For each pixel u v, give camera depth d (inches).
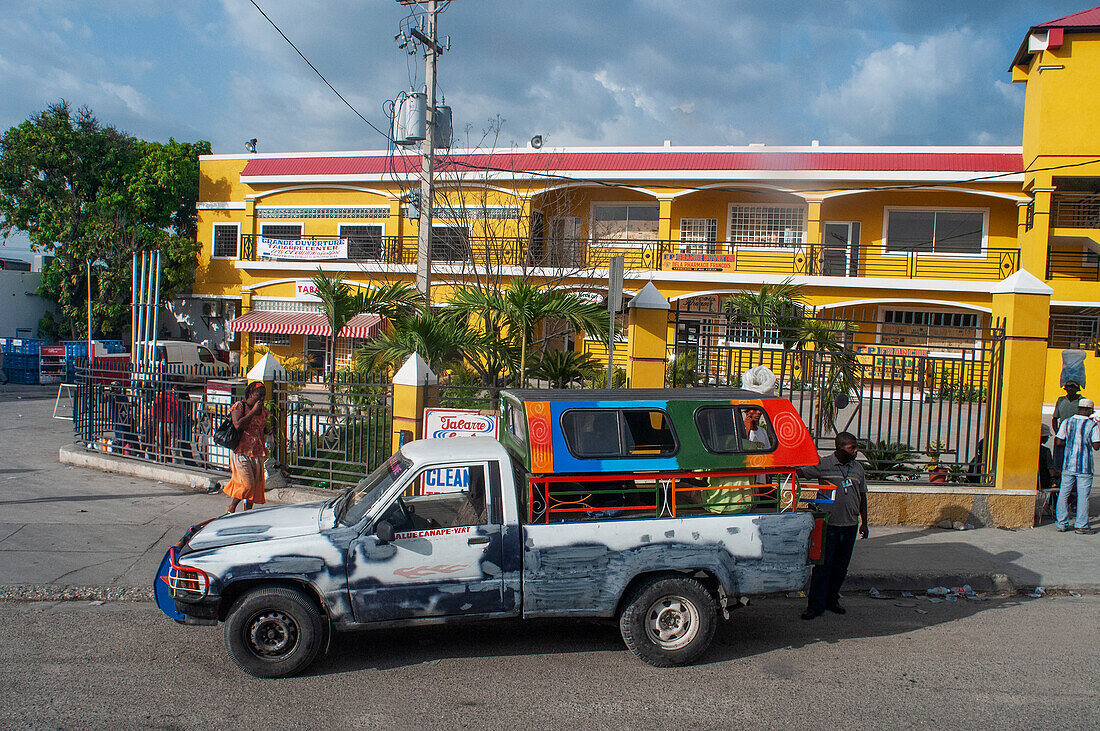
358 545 205.3
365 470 383.2
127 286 1159.0
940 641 234.7
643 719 181.5
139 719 178.5
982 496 360.5
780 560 216.5
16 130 1195.9
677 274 912.9
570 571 210.2
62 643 225.8
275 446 402.6
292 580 204.5
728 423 225.6
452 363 460.8
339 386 394.0
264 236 1098.7
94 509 373.7
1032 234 822.5
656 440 220.7
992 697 193.2
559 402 219.6
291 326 998.4
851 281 883.4
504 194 948.0
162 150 1203.9
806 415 574.2
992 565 305.1
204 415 433.4
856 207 959.6
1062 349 816.3
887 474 382.6
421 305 498.3
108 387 478.9
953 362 371.6
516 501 213.2
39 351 1039.6
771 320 407.8
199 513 371.6
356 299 494.9
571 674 208.2
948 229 935.7
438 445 227.0
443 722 179.6
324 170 1063.0
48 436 598.9
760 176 913.5
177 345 960.9
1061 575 296.0
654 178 938.7
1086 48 781.3
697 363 397.7
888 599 280.4
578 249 880.3
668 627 213.6
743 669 212.2
